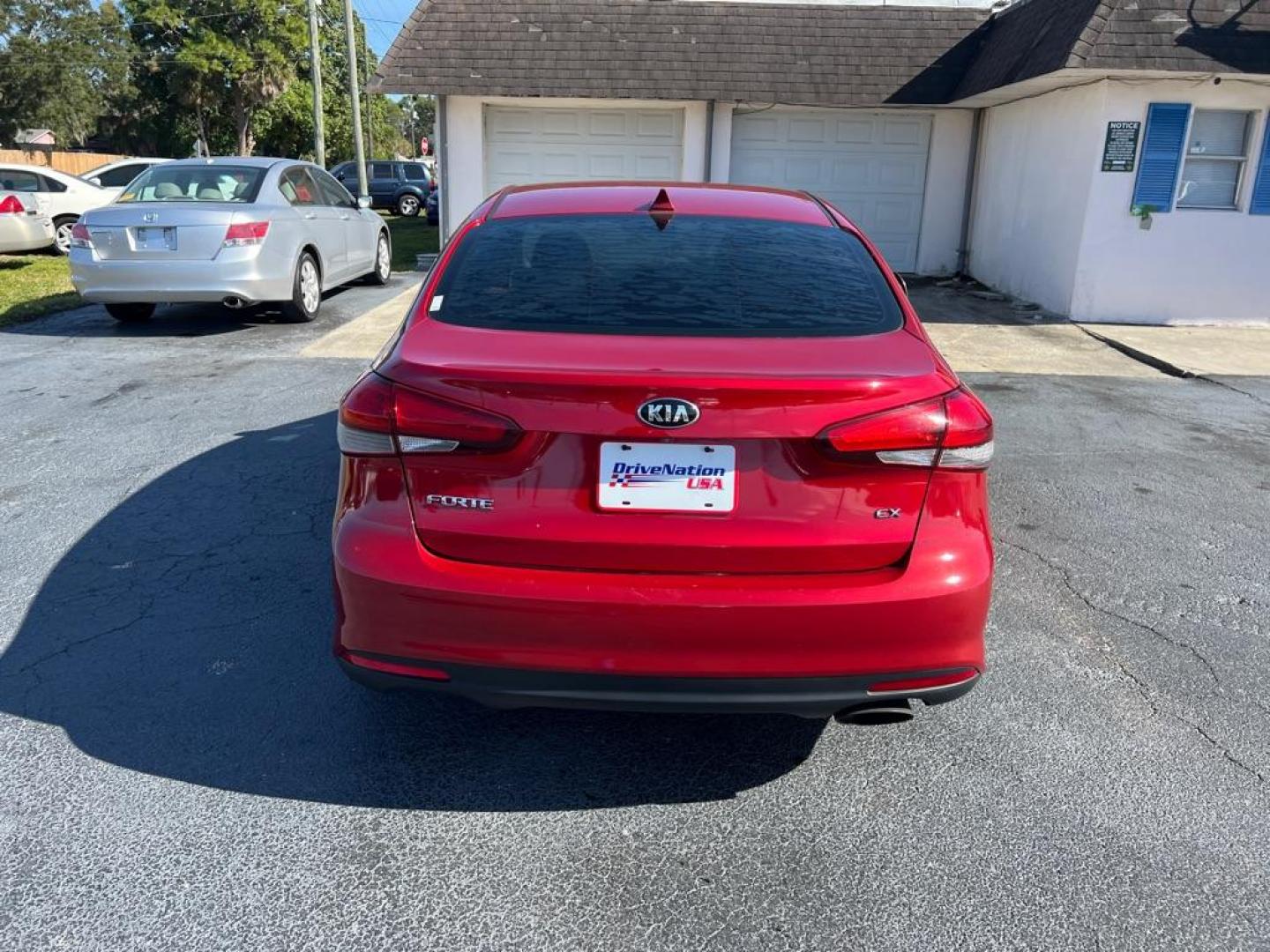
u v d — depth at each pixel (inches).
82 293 339.0
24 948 83.9
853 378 91.9
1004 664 136.3
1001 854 98.2
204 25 1739.7
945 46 530.6
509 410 91.4
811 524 93.1
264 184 365.7
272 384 282.8
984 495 99.7
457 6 535.8
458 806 104.6
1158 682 131.8
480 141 535.8
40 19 1563.7
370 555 94.9
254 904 89.7
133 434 234.4
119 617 143.5
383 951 84.9
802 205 137.4
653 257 116.3
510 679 94.3
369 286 486.0
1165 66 374.6
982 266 539.5
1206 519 194.2
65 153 1315.2
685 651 92.4
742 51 527.2
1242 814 104.7
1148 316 426.0
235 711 120.6
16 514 182.5
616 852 98.0
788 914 90.0
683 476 92.0
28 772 107.8
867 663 93.9
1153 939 87.5
